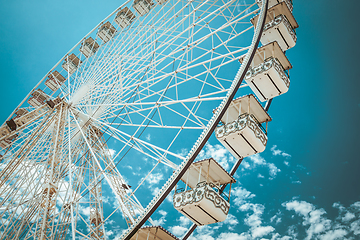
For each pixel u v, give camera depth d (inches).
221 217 563.2
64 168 807.1
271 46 729.0
